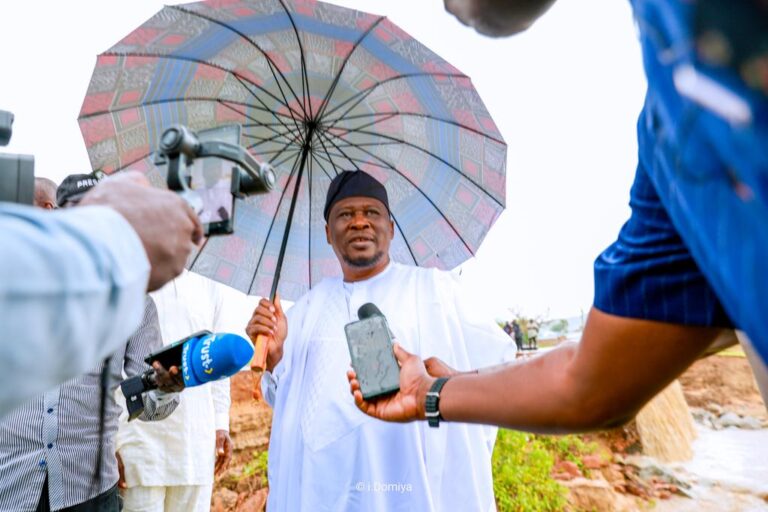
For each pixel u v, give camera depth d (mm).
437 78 2777
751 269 546
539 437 10016
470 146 2969
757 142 488
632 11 715
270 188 968
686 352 1121
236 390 9828
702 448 10664
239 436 9500
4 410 527
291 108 2922
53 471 2377
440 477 2701
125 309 620
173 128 895
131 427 3816
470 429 2865
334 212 3127
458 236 3158
